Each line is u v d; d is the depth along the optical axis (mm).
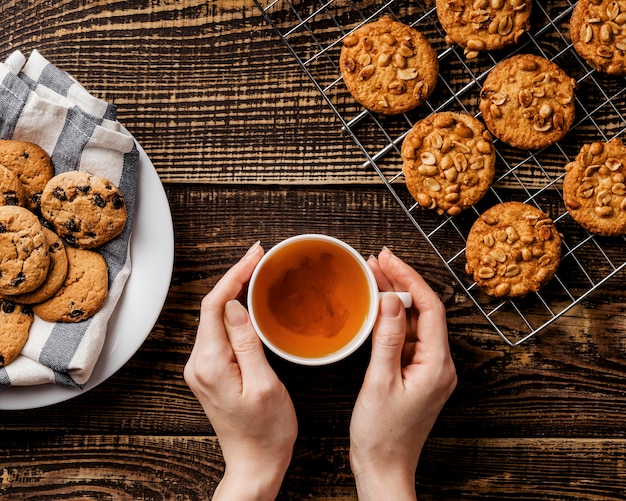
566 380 833
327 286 752
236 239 833
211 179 833
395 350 750
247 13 825
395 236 832
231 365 756
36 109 766
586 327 830
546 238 798
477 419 835
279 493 837
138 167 785
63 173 773
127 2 826
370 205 832
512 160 824
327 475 837
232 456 768
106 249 783
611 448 834
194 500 838
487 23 799
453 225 818
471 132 801
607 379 832
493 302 829
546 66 801
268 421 755
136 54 828
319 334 751
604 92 816
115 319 788
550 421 835
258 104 830
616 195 799
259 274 744
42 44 829
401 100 805
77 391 783
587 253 825
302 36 824
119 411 836
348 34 810
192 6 826
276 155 831
